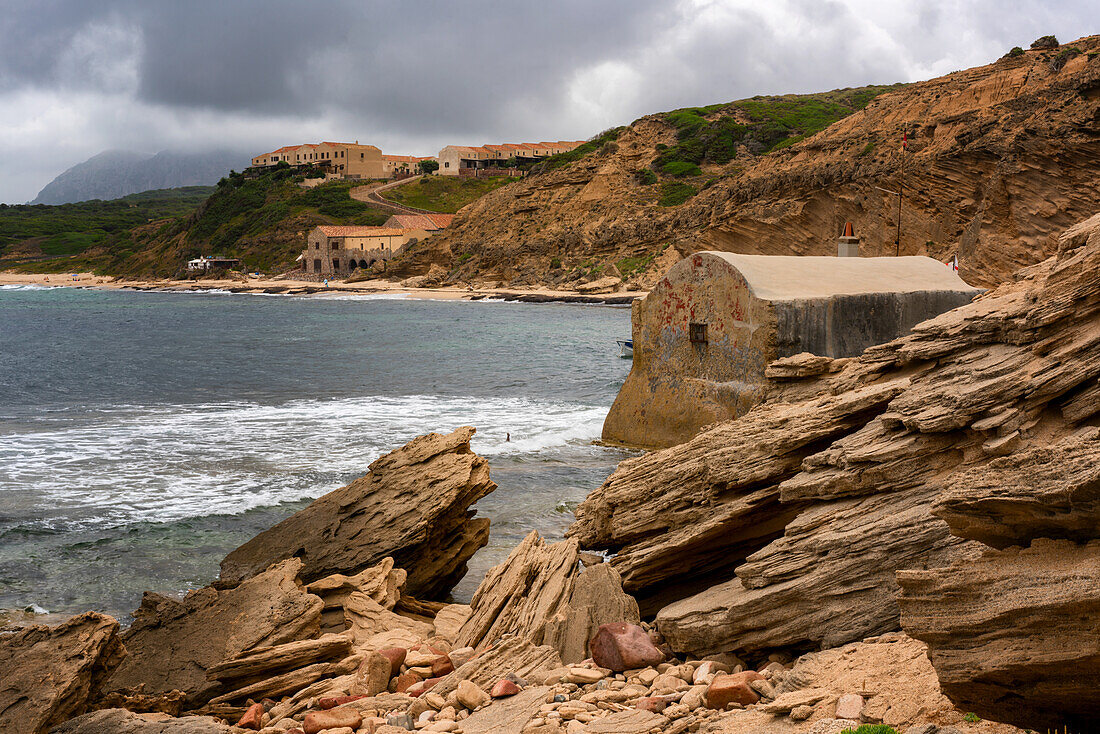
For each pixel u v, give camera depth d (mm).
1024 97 65188
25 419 30422
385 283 149000
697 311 23250
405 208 196875
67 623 9844
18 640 9727
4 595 14352
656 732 7207
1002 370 7879
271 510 18828
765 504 10148
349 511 14742
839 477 8773
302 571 13656
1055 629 5621
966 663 6023
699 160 140750
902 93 88312
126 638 11133
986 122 66688
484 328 78438
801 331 21344
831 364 13234
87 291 175250
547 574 10977
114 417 30969
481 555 16328
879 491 8555
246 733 8484
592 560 12344
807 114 155375
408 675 9531
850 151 83625
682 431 23469
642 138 148250
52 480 21375
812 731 6438
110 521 18078
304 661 10250
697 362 23375
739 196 91188
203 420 30078
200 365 50406
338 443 25734
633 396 25250
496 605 10680
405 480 14719
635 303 25109
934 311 24047
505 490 20562
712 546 10750
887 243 74250
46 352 59531
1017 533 6086
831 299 21766
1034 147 54719
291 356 55344
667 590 11383
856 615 8047
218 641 10641
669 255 112688
